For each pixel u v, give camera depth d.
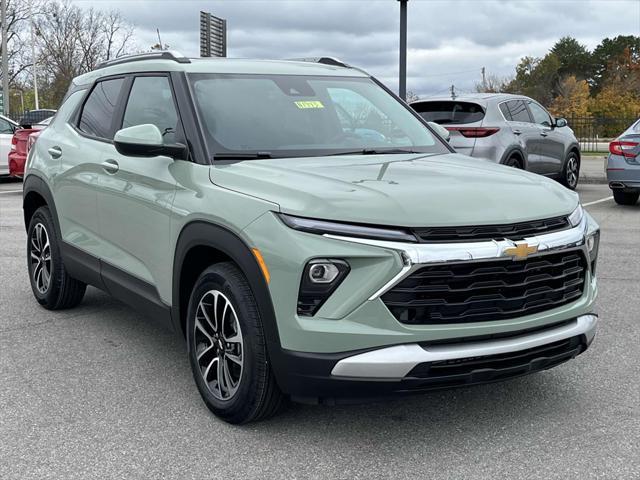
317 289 3.18
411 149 4.66
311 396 3.27
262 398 3.46
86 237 5.12
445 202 3.34
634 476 3.14
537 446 3.44
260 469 3.25
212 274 3.66
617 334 5.21
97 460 3.34
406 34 13.34
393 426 3.67
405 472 3.20
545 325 3.46
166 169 4.16
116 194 4.61
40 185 5.75
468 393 4.10
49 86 50.16
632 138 11.29
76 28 50.19
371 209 3.22
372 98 5.05
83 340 5.15
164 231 4.08
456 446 3.45
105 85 5.34
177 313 4.06
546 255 3.42
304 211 3.26
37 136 6.14
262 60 4.98
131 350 4.93
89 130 5.32
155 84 4.65
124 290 4.65
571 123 31.56
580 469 3.21
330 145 4.40
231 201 3.57
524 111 12.03
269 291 3.29
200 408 3.93
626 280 6.91
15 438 3.58
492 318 3.29
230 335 3.64
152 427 3.69
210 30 19.27
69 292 5.75
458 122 10.95
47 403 4.02
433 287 3.17
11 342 5.11
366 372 3.12
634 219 10.74
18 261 7.86
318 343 3.17
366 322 3.14
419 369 3.13
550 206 3.59
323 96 4.77
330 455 3.37
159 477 3.19
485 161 4.46
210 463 3.30
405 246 3.13
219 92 4.41
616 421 3.71
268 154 4.11
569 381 4.28
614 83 68.38
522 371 3.40
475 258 3.20
